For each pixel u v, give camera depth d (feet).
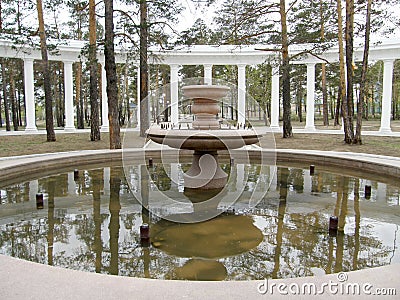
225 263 17.25
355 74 133.59
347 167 44.09
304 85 166.71
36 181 37.06
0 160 42.86
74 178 38.70
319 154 47.85
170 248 19.11
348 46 63.21
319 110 222.69
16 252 18.52
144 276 15.85
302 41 72.95
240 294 11.40
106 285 11.96
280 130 98.48
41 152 56.44
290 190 32.94
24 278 12.41
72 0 79.20
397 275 12.62
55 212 25.98
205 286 11.90
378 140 73.46
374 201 28.84
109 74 57.52
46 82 74.13
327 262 17.24
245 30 81.15
